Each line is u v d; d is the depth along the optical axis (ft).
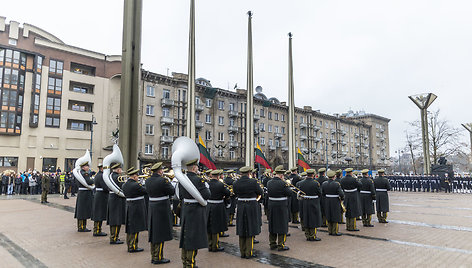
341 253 25.61
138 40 44.52
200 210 21.48
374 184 42.16
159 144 145.59
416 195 90.68
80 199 34.53
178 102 152.97
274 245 27.17
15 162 126.62
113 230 28.66
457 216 47.09
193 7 64.18
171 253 25.75
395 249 26.94
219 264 22.50
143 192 25.71
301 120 219.20
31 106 130.21
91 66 147.33
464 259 23.84
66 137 137.69
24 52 130.72
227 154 171.01
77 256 24.44
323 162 228.84
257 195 24.84
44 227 37.19
